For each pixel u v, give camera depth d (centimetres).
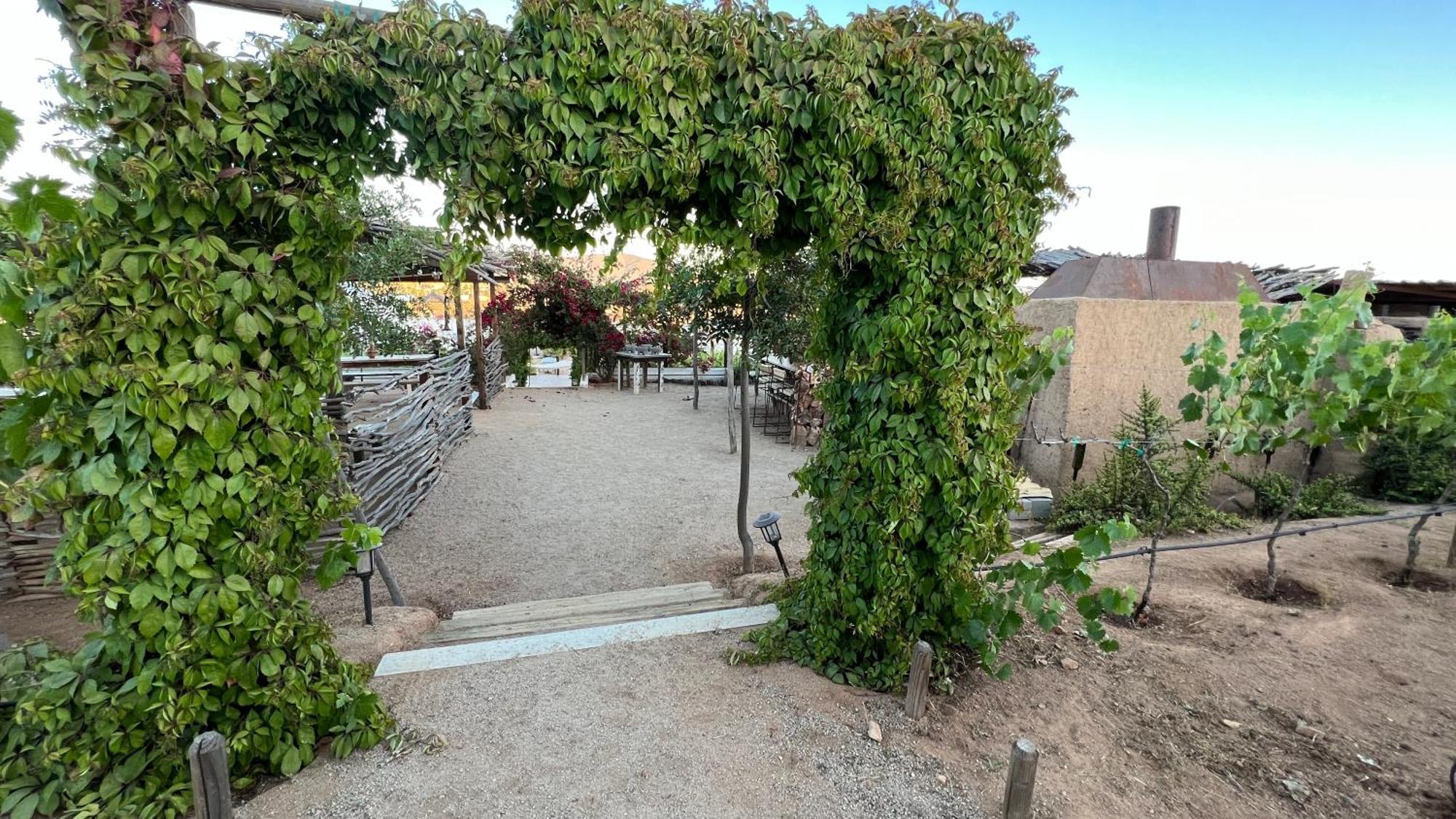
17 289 205
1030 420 716
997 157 283
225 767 211
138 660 228
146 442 214
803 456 1011
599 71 240
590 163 248
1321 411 362
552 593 538
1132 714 299
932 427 306
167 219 210
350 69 216
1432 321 390
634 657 346
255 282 225
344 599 501
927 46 277
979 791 250
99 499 217
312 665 263
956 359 290
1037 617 332
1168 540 519
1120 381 657
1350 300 340
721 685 319
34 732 236
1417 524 426
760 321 750
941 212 285
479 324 1315
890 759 267
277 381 239
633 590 511
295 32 219
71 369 202
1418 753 270
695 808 240
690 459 990
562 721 290
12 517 215
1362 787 253
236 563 237
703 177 273
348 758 264
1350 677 322
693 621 385
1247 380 471
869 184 291
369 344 946
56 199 198
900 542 311
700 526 698
